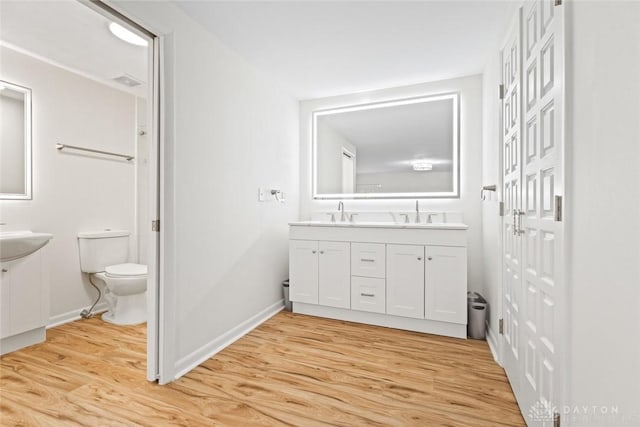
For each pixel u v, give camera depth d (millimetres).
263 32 2109
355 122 3252
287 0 1770
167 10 1728
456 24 2006
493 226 2197
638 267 603
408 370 1871
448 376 1806
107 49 2275
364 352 2111
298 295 2865
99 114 2943
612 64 703
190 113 1919
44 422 1387
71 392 1621
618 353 675
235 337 2352
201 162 2020
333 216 3266
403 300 2498
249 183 2578
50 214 2562
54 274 2590
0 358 2000
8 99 2336
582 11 857
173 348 1770
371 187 3195
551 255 1094
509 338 1746
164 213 1729
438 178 2949
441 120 2936
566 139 943
